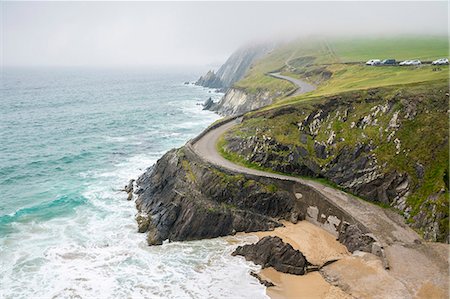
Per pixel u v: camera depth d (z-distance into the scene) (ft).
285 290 136.46
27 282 141.28
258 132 226.17
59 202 210.59
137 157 295.48
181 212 182.19
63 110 540.93
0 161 283.79
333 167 193.77
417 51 437.58
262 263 150.00
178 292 136.36
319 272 144.56
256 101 418.51
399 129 185.47
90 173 258.98
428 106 184.14
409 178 170.09
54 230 179.73
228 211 181.06
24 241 169.68
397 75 274.16
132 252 161.99
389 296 124.36
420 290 124.88
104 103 625.00
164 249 164.86
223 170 198.80
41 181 244.42
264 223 177.68
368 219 162.30
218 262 153.69
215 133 262.06
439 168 164.76
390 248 144.97
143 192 216.74
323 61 475.72
